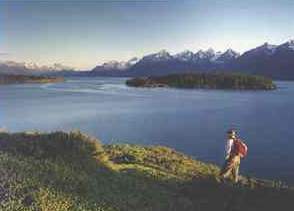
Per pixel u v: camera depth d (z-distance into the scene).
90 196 13.73
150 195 15.94
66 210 11.97
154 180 18.78
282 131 70.12
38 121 81.06
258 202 16.41
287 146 52.75
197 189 17.64
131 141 55.94
